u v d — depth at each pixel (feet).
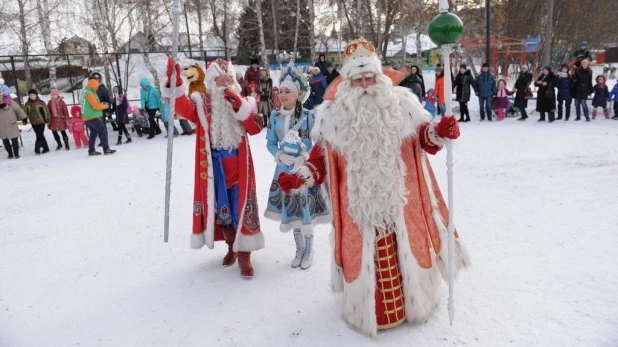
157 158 31.63
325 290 12.01
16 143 36.68
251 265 13.46
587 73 38.68
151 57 88.53
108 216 19.16
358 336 9.82
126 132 40.96
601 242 13.52
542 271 11.98
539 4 84.94
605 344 8.86
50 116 38.73
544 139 30.86
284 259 14.20
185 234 16.65
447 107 9.19
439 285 10.53
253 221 12.93
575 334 9.27
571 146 27.86
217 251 15.14
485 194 18.95
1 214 20.33
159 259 14.61
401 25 91.91
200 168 12.78
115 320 11.10
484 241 14.14
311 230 13.20
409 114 9.47
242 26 107.86
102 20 65.05
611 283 11.13
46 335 10.59
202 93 13.04
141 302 11.90
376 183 9.31
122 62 86.58
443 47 9.14
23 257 15.30
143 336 10.36
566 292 10.88
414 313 9.86
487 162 24.73
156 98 42.01
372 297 9.55
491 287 11.36
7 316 11.51
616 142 28.37
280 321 10.63
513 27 86.74
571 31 88.89
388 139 9.21
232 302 11.64
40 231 17.80
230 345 9.82
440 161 25.66
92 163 31.68
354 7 84.12
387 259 9.73
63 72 79.56
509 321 9.91
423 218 10.01
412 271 9.70
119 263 14.44
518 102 42.19
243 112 12.42
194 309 11.41
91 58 87.86
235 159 12.89
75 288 12.88
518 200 17.92
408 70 34.65
